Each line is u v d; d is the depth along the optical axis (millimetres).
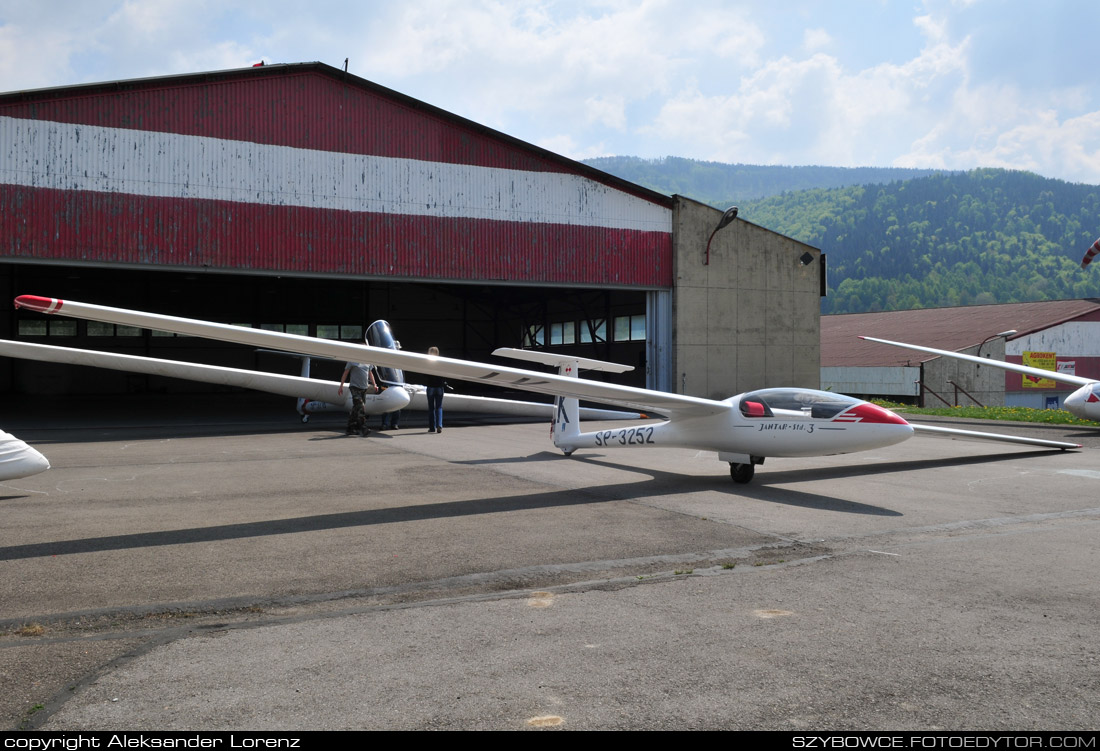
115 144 16688
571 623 3967
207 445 13430
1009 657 3451
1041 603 4250
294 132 18438
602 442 10984
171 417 21391
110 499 7793
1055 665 3357
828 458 11336
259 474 9711
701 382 23312
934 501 7633
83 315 6004
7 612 4176
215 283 38625
